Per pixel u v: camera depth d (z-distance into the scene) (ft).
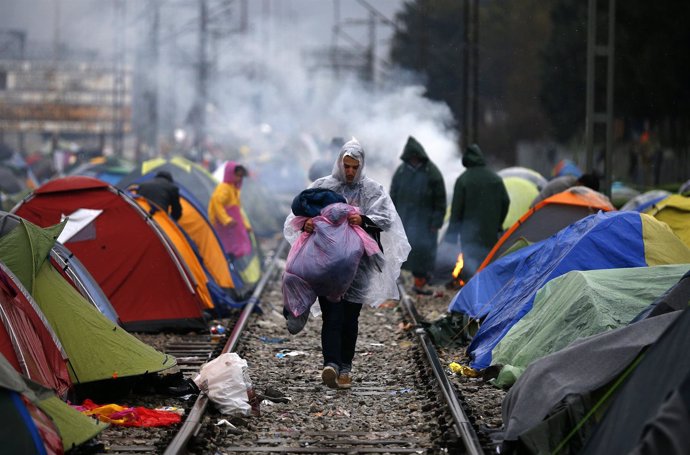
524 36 369.71
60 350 56.65
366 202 64.54
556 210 92.79
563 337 60.90
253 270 127.24
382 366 73.15
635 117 268.00
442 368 66.13
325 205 63.05
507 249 92.12
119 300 88.58
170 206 100.99
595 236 70.44
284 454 49.70
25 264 59.62
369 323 94.68
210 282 97.86
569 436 45.98
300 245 63.05
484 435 50.80
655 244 70.03
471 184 109.29
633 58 255.50
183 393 61.41
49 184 89.45
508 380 62.39
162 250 89.35
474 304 80.07
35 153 349.00
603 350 48.34
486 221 109.09
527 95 354.74
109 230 89.10
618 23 255.09
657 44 251.80
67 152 322.14
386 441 51.67
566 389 47.09
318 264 61.67
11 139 476.54
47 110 426.92
